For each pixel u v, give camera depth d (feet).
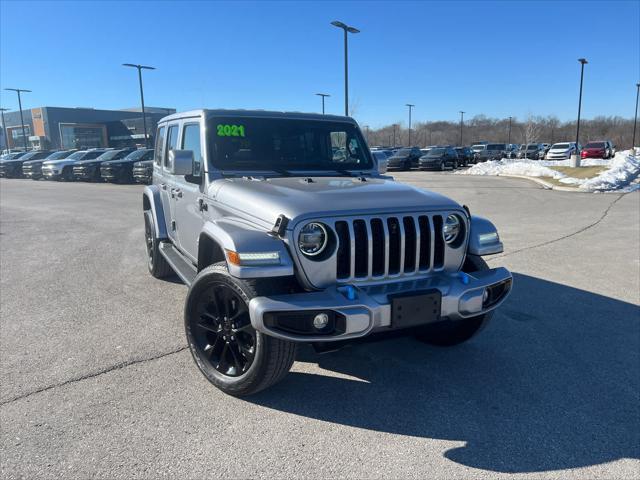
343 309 10.21
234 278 10.98
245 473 9.06
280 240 10.64
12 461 9.33
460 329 13.98
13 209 48.85
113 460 9.39
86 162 88.74
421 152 128.36
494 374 13.03
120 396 11.79
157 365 13.47
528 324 16.52
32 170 100.32
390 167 115.24
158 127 21.16
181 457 9.50
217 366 12.17
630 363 13.66
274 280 11.03
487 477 8.98
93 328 16.14
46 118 262.88
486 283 11.87
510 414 11.10
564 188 64.44
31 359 13.79
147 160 83.56
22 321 16.80
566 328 16.19
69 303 18.72
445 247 12.05
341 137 16.57
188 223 16.15
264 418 10.91
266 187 12.60
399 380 12.71
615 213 41.73
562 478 8.96
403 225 11.43
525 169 92.07
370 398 11.80
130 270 23.71
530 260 25.21
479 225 12.96
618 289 20.31
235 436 10.21
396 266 11.53
